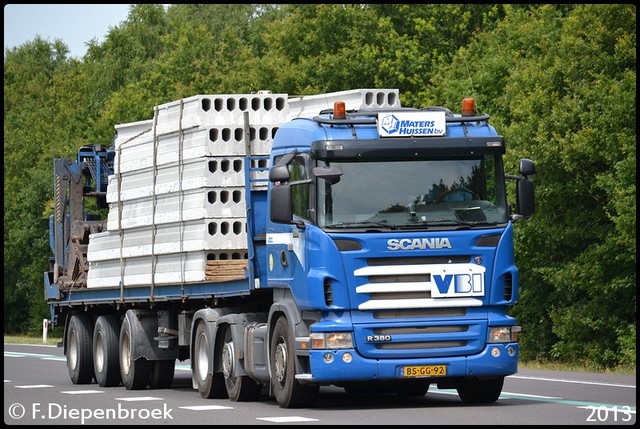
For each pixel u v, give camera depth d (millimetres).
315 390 38281
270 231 40312
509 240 37438
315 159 37062
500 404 38812
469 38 126875
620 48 77438
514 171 77750
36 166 177125
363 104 43469
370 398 43031
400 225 36719
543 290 82250
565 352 77125
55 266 63219
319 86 128625
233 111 44906
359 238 36469
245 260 44406
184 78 142125
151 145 49344
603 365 74438
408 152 37125
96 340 56438
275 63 132250
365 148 36938
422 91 125938
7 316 172000
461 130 37844
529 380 50000
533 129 79250
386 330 36562
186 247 46281
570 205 79250
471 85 95750
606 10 78938
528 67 84562
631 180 70438
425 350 36656
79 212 63906
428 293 36688
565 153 75000
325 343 36375
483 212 37406
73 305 59594
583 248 80375
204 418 35812
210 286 45594
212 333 44344
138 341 51812
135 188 50781
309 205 37062
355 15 133375
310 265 36844
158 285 49219
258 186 43406
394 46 131625
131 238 51562
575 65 79562
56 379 61719
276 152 40188
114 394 48969
